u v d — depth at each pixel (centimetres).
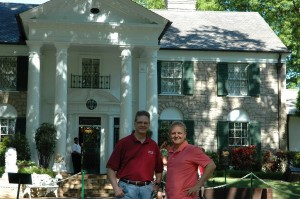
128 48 2386
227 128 2761
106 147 2614
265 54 2833
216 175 2480
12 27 2744
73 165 2480
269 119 2812
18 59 2609
